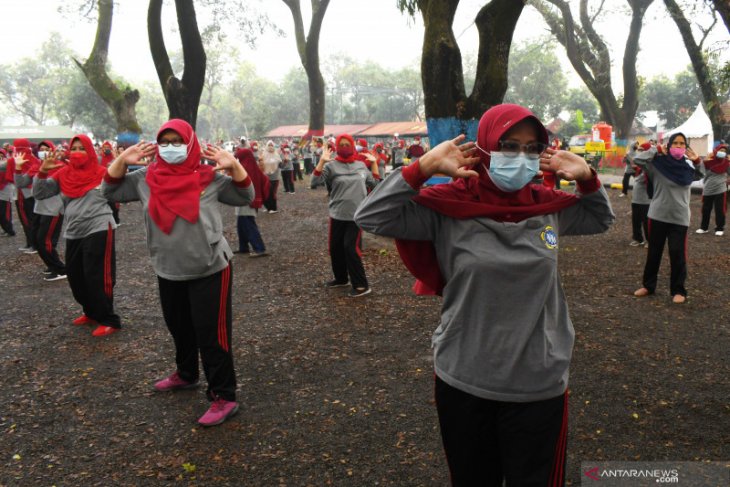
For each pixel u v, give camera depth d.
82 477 3.16
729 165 10.58
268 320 5.89
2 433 3.65
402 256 2.25
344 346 5.10
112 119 57.38
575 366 4.53
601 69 29.48
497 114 2.02
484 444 2.17
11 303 6.72
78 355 5.01
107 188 3.74
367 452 3.35
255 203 7.16
